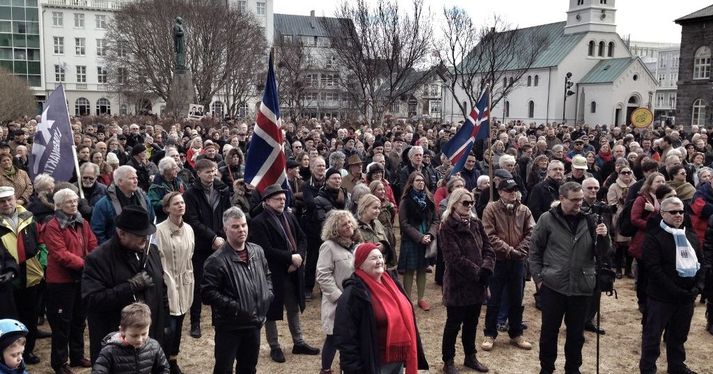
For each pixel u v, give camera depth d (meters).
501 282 6.98
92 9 76.81
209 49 47.69
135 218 4.88
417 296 8.92
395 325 4.48
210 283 5.09
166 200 5.96
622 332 7.66
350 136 17.33
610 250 5.98
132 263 5.05
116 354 4.35
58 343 6.08
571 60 70.75
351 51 34.12
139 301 5.02
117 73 60.75
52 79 76.12
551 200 8.52
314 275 8.72
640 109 21.22
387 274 4.73
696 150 13.42
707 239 7.21
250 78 50.94
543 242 6.10
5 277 5.77
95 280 4.90
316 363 6.62
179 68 32.19
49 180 6.93
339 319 4.48
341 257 5.83
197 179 7.27
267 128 7.39
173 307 5.91
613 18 72.12
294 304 6.79
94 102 78.19
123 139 15.22
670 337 6.32
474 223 6.32
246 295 5.18
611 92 66.94
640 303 7.97
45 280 6.39
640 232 7.70
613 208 9.55
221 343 5.20
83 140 11.59
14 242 6.04
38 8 71.00
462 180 8.86
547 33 76.62
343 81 48.59
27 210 6.75
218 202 7.32
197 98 47.75
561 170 8.55
